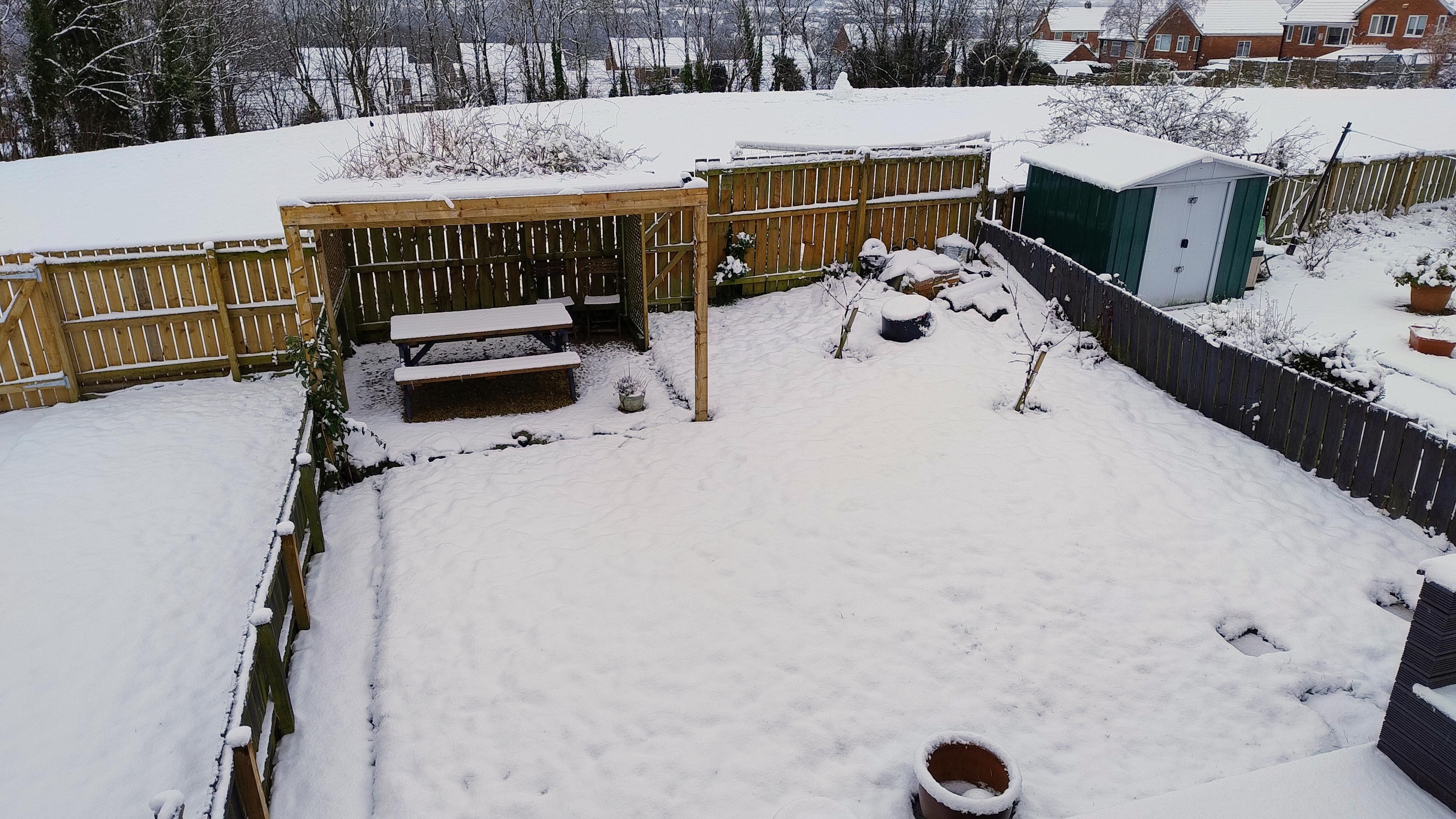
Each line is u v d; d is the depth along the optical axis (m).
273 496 7.87
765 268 12.99
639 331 11.59
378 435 9.12
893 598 6.29
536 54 43.19
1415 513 7.14
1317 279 13.63
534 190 8.21
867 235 13.25
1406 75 35.75
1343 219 15.32
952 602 6.25
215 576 6.68
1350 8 50.34
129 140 28.94
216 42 32.62
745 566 6.72
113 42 28.17
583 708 5.37
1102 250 11.91
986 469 7.98
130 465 8.31
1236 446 8.51
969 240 13.70
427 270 11.59
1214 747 5.02
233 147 22.52
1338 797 4.23
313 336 8.09
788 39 48.47
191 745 5.04
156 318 9.92
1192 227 12.12
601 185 8.35
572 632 6.04
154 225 15.59
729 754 5.00
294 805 4.79
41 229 15.29
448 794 4.80
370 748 5.22
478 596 6.47
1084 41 60.66
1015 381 9.88
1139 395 9.68
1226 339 9.26
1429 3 47.62
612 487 8.02
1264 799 4.24
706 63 43.38
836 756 4.97
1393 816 4.11
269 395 9.98
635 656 5.81
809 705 5.34
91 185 18.53
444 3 41.22
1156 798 4.28
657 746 5.07
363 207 7.91
